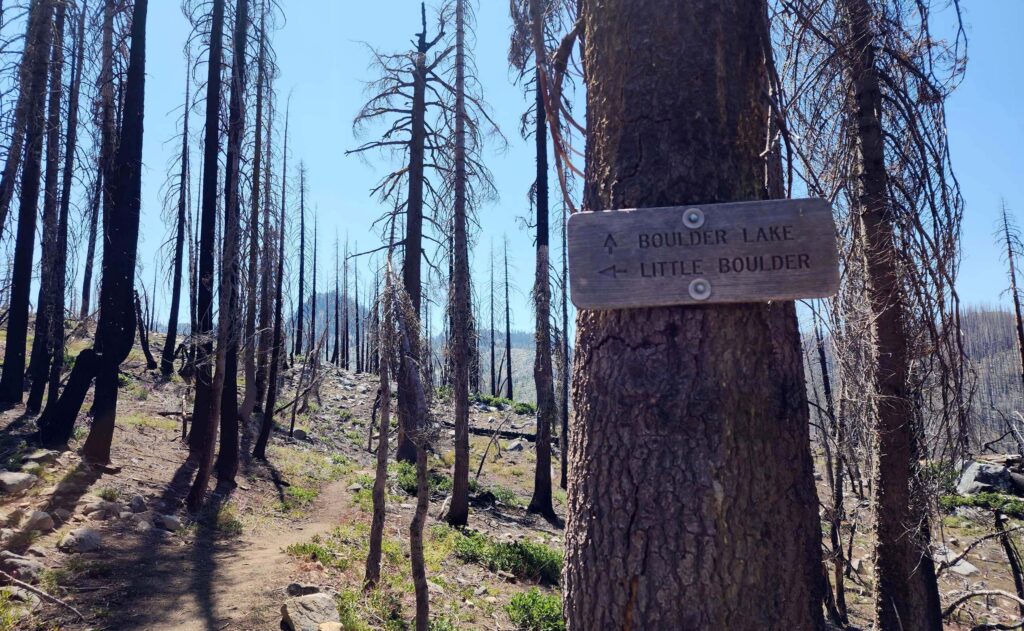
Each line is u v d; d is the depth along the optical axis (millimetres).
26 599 7195
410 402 8617
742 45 2566
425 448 8312
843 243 5648
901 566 6883
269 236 19047
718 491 2225
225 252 14117
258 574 9484
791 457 2357
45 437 13375
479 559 13375
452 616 9656
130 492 12445
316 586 9016
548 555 13852
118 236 13648
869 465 6898
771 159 2617
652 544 2262
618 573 2307
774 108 2426
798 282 2242
